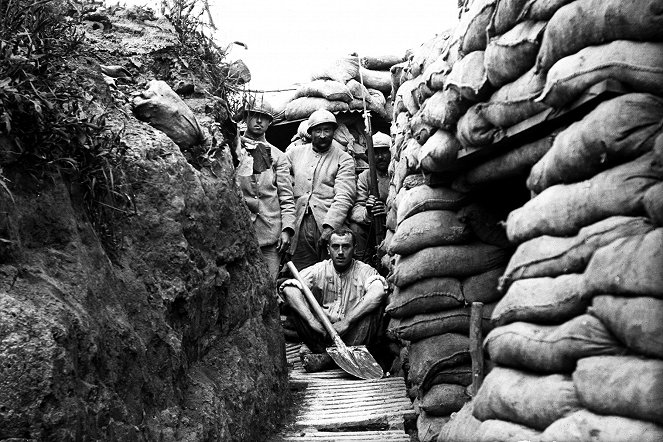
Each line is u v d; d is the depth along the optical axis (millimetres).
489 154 5910
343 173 11641
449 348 6676
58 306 4266
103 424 4469
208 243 6570
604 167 4297
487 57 5301
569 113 4707
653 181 4094
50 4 5820
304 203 11516
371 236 11461
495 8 5332
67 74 5723
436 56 6785
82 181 5102
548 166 4594
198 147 6875
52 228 4711
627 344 3891
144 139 6141
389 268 9641
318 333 9711
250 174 8906
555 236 4520
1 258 4270
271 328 7930
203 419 5785
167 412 5410
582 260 4262
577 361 4176
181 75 7719
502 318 4672
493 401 4633
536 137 5391
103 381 4625
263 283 7840
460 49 5715
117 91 6535
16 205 4500
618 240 4023
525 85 5012
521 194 6590
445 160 6195
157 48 7648
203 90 7816
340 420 7820
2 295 4105
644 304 3824
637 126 4137
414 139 7203
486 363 6195
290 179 10852
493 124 5496
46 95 4801
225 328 6863
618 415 3871
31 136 4691
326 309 10008
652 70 4148
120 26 7789
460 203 6621
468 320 6680
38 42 5070
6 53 4770
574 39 4469
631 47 4211
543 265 4484
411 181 7172
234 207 7184
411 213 6812
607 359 3996
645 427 3754
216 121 7727
